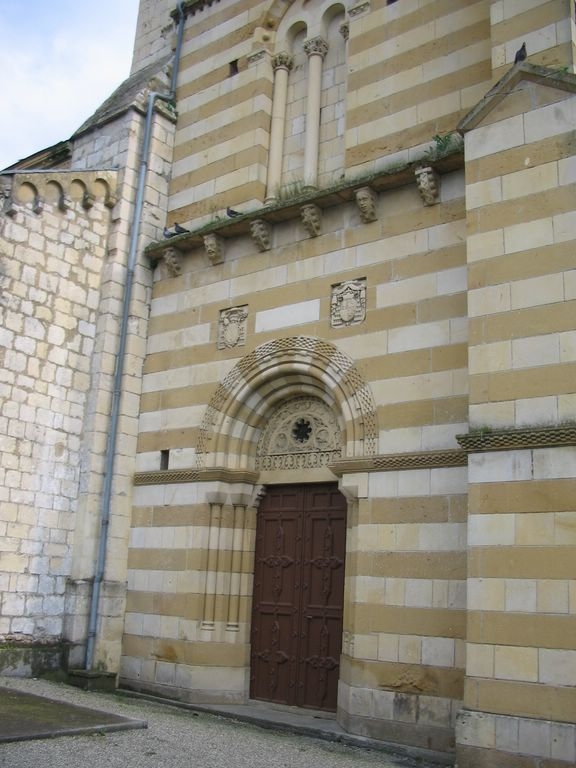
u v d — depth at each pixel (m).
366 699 11.71
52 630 14.84
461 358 12.12
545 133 11.03
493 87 11.61
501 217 11.16
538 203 10.88
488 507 10.34
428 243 12.90
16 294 15.08
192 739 10.70
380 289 13.25
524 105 11.30
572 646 9.43
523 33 11.88
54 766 8.51
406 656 11.53
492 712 9.74
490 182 11.38
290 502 14.31
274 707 13.49
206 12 17.81
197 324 15.67
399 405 12.55
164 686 14.17
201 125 17.09
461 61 13.55
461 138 12.85
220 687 13.77
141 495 15.60
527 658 9.68
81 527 15.27
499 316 10.86
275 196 15.60
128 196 16.84
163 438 15.56
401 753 11.10
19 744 9.24
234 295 15.23
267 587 14.20
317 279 14.09
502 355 10.71
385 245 13.38
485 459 10.50
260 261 15.01
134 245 16.56
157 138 17.28
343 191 13.71
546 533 9.88
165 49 18.72
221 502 14.43
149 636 14.70
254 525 14.56
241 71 16.69
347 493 12.72
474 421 10.72
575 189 10.62
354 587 12.30
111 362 16.09
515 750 9.48
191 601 14.16
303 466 14.12
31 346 15.20
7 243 15.05
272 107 16.27
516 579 9.95
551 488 9.96
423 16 14.17
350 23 15.05
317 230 14.24
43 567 14.87
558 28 11.55
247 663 14.01
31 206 15.55
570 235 10.53
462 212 12.65
